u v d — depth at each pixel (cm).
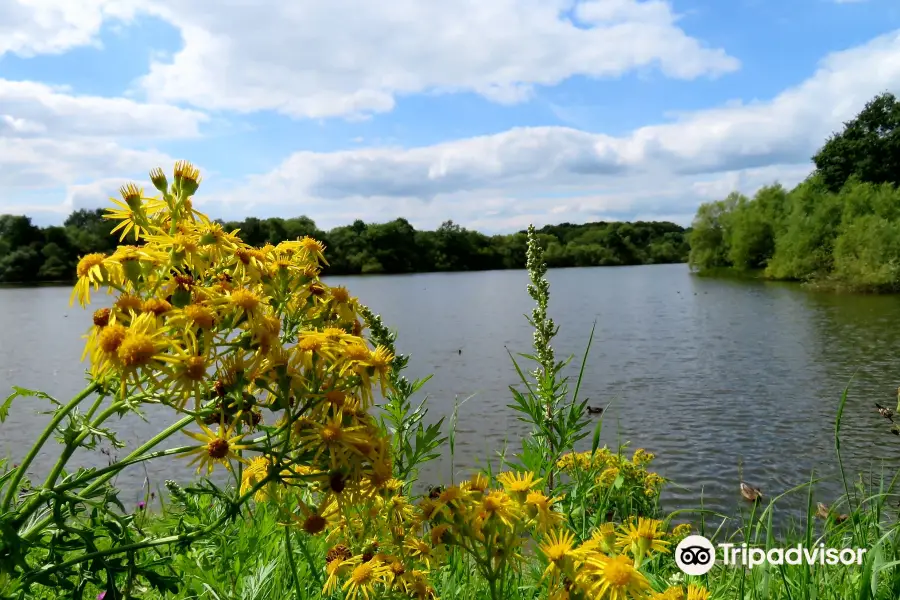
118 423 1227
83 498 191
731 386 2033
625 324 3862
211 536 271
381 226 12812
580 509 366
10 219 8744
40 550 246
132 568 200
